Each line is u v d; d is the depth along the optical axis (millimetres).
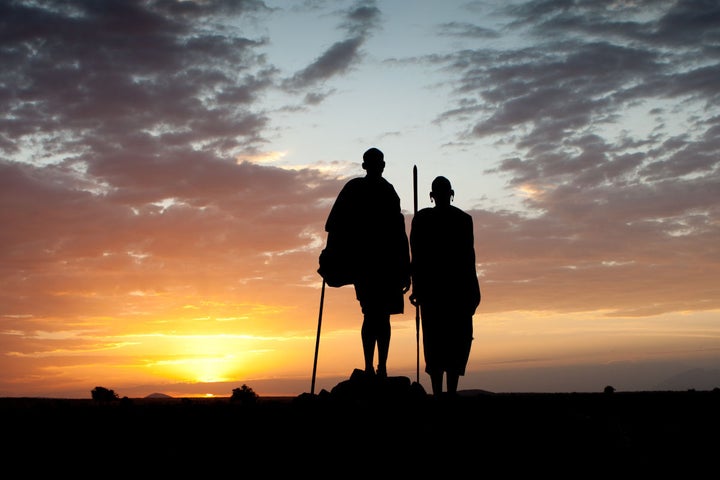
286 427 11766
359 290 14391
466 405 12945
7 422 12133
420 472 10734
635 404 14055
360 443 11344
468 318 13922
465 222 13945
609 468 11062
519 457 11172
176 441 11344
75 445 11164
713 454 11453
